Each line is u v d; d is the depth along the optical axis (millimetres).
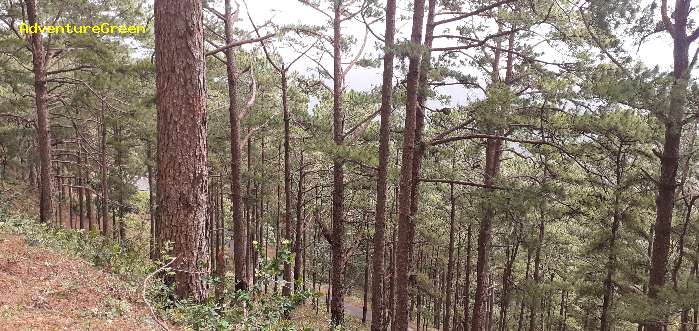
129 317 6238
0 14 15031
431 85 12562
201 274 7492
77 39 14727
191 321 6570
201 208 7406
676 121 9000
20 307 5762
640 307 9875
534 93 11812
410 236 13523
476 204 12797
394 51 9664
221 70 20594
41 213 15812
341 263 16891
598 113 10195
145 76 15727
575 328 26859
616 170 12820
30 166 32406
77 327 5398
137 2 16484
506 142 15891
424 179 12320
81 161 27344
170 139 7152
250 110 19609
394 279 18984
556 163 15250
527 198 11188
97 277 7801
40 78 15414
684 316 13023
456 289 29016
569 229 21828
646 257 14406
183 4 7039
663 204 10359
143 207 37500
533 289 17547
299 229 19156
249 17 14570
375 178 17656
